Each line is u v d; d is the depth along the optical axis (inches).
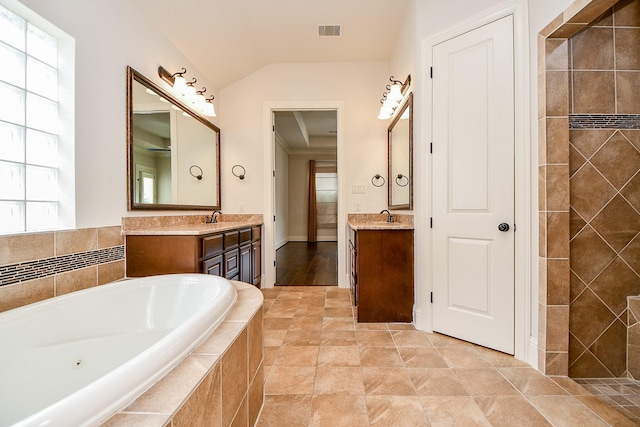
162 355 29.6
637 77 62.7
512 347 69.5
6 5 47.1
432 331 83.6
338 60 128.6
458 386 58.3
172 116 95.1
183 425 26.0
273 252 133.7
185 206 101.3
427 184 83.4
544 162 61.7
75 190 58.1
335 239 303.9
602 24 62.9
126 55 73.5
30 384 42.5
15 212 50.1
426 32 83.4
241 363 41.0
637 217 63.1
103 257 65.3
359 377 61.4
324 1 94.0
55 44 56.5
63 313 48.3
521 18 66.1
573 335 63.8
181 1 83.3
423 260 84.7
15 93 49.9
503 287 70.4
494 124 71.0
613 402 55.2
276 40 114.8
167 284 60.9
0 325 39.8
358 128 129.6
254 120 131.6
